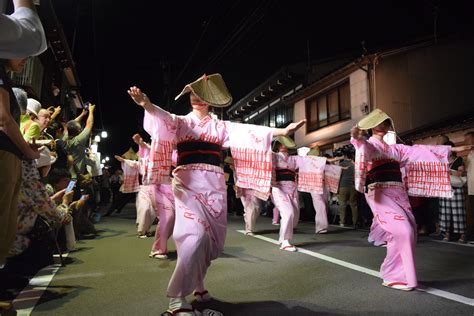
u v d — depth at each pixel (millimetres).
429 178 4375
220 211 3158
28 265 3789
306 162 7684
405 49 14320
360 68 14312
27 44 1917
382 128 4242
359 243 6711
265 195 4969
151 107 2934
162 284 3965
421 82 14648
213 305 3289
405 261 3762
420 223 8430
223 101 3348
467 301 3385
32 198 3574
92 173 8586
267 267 4762
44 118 4621
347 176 9570
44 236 3953
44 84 11930
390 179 4059
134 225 9906
